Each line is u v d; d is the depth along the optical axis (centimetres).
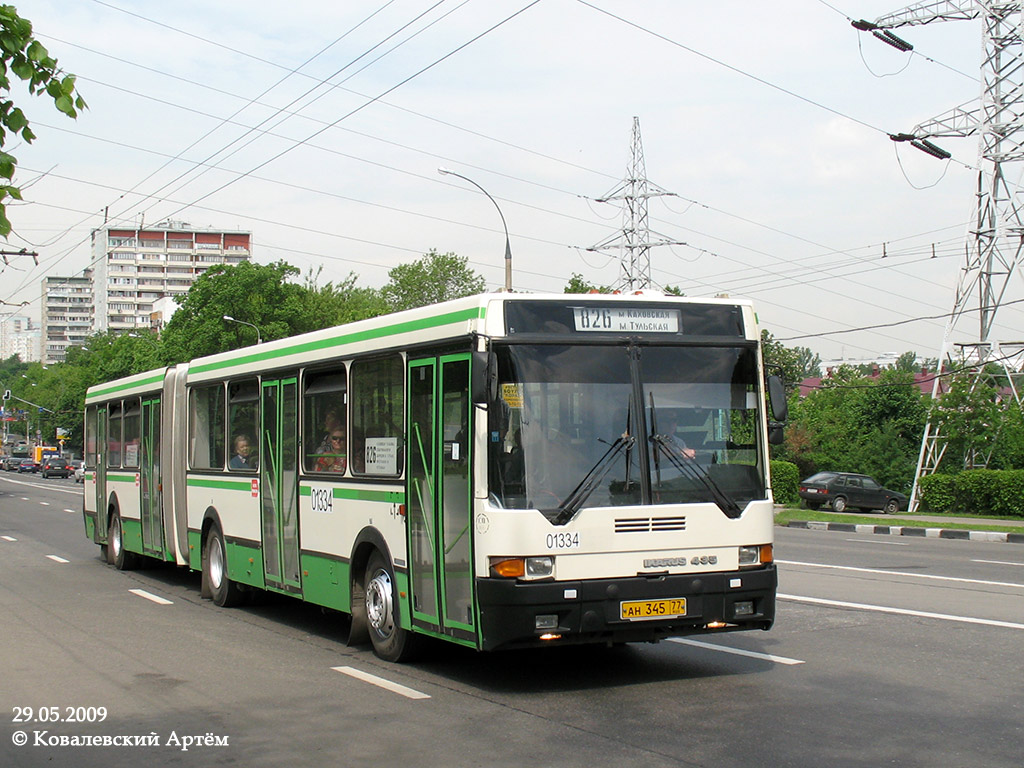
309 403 1102
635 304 823
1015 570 1580
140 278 16462
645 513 785
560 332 798
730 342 845
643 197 4300
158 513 1612
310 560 1088
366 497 966
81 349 13038
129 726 731
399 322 918
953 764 588
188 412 1500
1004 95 3528
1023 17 3372
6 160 654
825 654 920
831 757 604
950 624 1057
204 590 1418
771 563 827
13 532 2798
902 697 752
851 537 2444
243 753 655
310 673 902
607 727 688
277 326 6400
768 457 841
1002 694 757
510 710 744
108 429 1941
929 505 3500
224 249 16762
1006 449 3544
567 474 776
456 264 8062
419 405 877
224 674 906
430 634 855
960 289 3647
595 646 991
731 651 947
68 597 1468
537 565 756
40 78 662
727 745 636
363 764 621
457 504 811
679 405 816
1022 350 3603
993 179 3559
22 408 13725
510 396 777
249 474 1259
